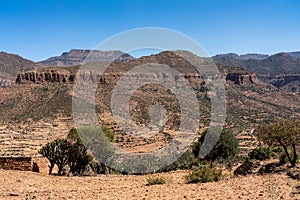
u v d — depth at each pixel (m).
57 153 22.22
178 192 13.40
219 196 12.12
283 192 12.66
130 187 15.68
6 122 103.62
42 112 103.19
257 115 97.81
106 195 12.79
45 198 11.97
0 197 12.02
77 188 15.55
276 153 25.61
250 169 21.31
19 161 21.20
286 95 151.00
